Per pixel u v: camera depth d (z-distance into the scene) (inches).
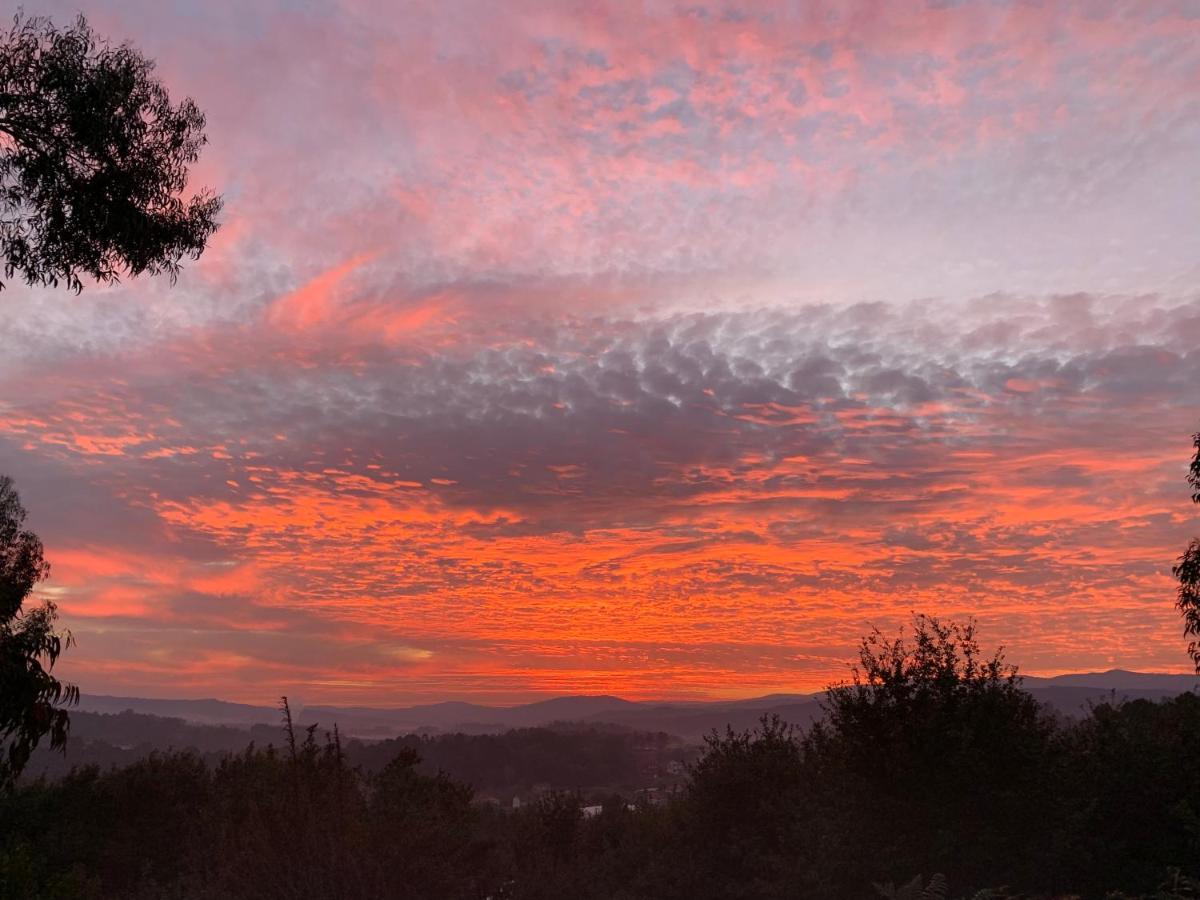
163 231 330.0
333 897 445.7
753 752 584.4
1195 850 364.5
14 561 337.1
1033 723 433.4
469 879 517.7
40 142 303.1
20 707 259.6
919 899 320.5
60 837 676.7
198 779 813.2
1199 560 452.1
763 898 496.1
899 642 459.5
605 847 694.5
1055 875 381.4
